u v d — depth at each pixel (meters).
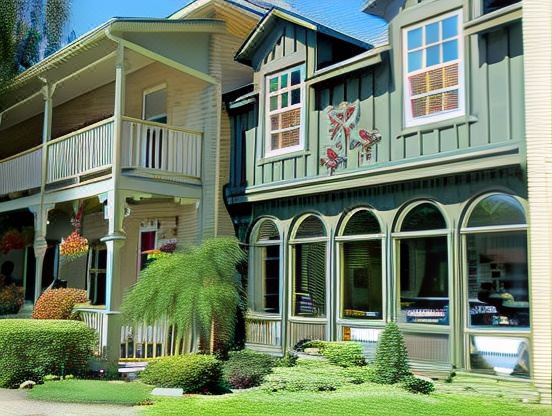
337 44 13.63
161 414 8.55
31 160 16.80
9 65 18.75
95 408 9.16
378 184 11.73
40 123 20.89
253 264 14.33
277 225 13.86
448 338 10.52
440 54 11.03
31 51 20.62
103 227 18.00
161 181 14.19
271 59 14.38
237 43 16.08
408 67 11.52
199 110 15.62
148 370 11.06
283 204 13.77
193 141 14.98
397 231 11.52
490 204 10.26
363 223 12.27
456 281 10.47
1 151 22.83
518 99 9.84
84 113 18.73
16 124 21.92
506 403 9.12
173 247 14.84
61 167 15.38
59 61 14.88
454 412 8.48
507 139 9.91
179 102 16.16
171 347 12.89
